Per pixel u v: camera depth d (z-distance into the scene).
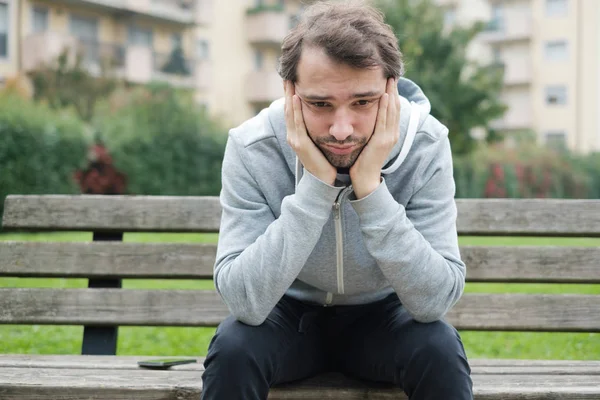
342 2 2.05
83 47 21.31
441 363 1.92
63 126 12.76
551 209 2.88
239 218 2.20
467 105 18.97
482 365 2.51
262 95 25.73
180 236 8.80
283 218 2.04
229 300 2.05
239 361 1.92
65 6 21.70
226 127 16.89
